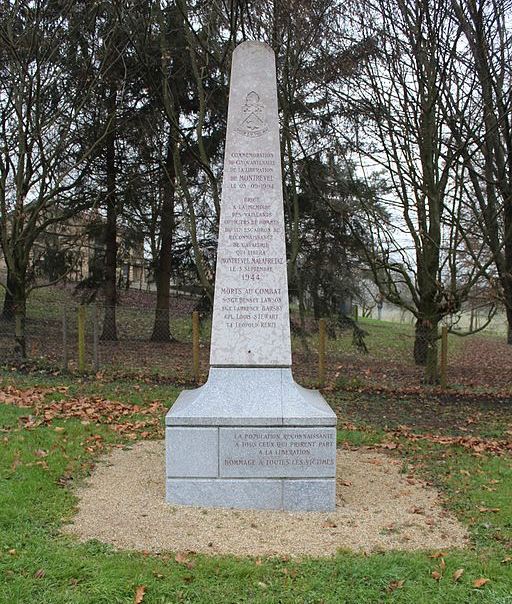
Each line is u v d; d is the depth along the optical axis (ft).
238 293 20.83
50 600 13.48
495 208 49.52
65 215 54.19
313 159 58.44
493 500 21.50
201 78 49.47
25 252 49.44
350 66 46.39
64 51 50.65
